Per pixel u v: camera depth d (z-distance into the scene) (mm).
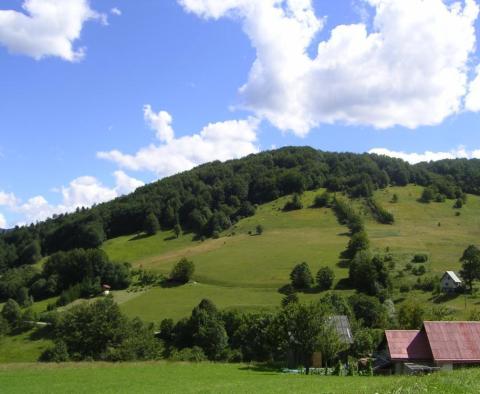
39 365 57938
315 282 147625
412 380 25234
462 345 56594
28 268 189125
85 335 91375
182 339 109312
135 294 153125
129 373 53250
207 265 174875
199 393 37812
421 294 133750
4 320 123312
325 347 64500
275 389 38344
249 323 104750
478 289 133750
